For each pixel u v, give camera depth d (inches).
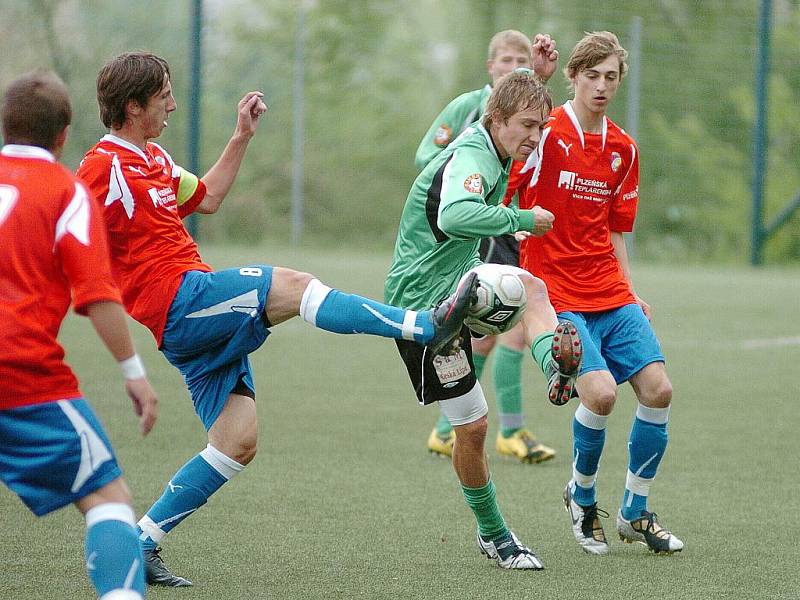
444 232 522.6
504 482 727.7
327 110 3462.1
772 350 1334.9
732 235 3213.6
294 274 494.9
